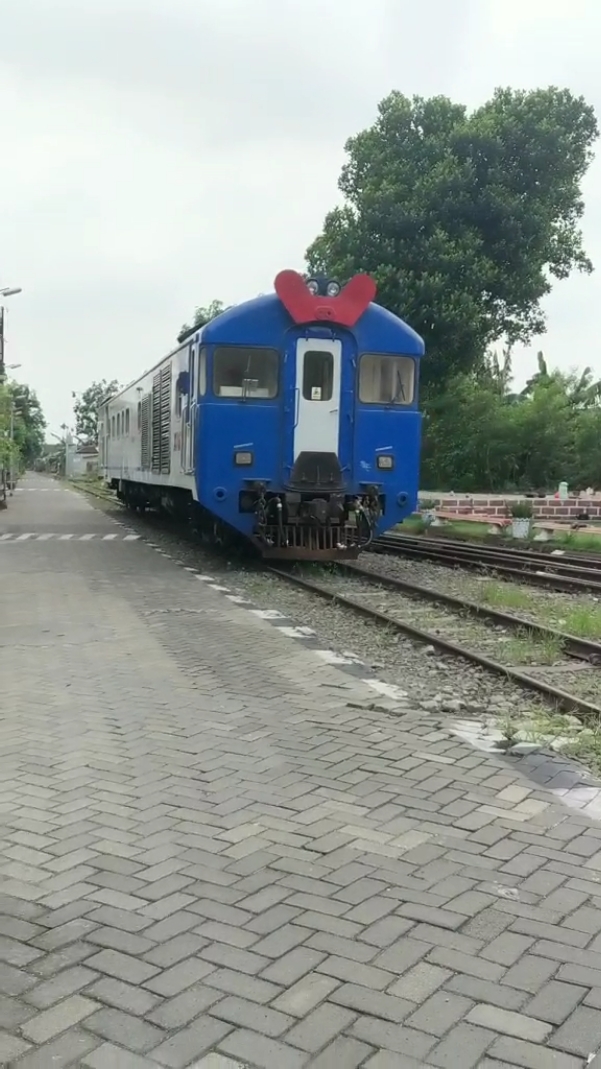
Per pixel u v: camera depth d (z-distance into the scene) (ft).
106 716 19.80
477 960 10.21
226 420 43.47
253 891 11.80
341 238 108.17
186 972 9.99
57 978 9.89
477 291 104.99
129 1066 8.52
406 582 41.63
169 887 11.91
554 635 27.99
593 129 109.09
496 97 109.50
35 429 300.81
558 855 12.89
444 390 122.01
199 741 17.98
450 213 105.09
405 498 45.39
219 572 46.96
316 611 34.32
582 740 17.89
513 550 57.93
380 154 107.76
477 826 13.88
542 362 139.54
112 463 95.35
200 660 25.55
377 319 44.83
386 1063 8.55
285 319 43.88
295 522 43.65
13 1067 8.50
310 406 44.01
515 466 124.98
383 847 13.12
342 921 11.04
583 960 10.22
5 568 48.24
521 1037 8.91
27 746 17.72
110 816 14.24
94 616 33.04
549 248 110.11
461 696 21.81
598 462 120.98
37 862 12.66
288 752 17.31
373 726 19.08
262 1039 8.89
